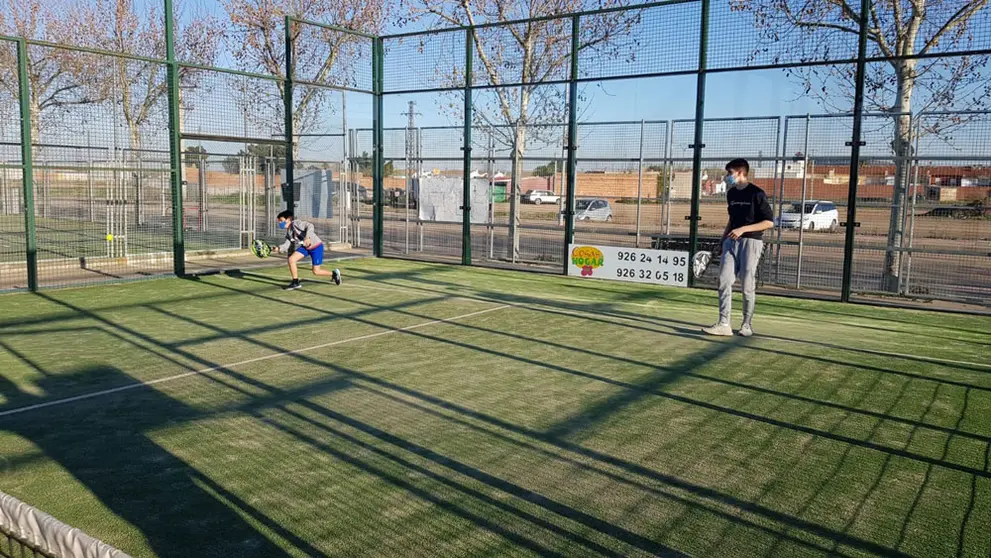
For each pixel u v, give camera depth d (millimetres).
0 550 2701
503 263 16016
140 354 7707
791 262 16859
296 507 4148
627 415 5809
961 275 14805
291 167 15375
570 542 3777
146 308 10469
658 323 9711
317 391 6391
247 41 23203
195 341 8352
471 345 8258
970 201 11867
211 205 21250
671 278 13164
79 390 6391
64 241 18922
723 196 13625
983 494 4383
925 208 12156
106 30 25422
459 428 5477
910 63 12305
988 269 14562
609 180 15391
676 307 11055
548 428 5488
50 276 13219
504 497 4297
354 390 6426
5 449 4992
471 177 16797
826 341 8695
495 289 12625
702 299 11867
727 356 7840
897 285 12656
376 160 17125
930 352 8164
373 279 13695
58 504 4148
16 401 6066
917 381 6906
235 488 4395
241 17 22938
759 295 12453
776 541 3801
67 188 21797
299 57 21797
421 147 16609
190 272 13898
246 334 8750
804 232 16406
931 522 4016
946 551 3705
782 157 12516
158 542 3730
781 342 8586
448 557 3617
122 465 4730
